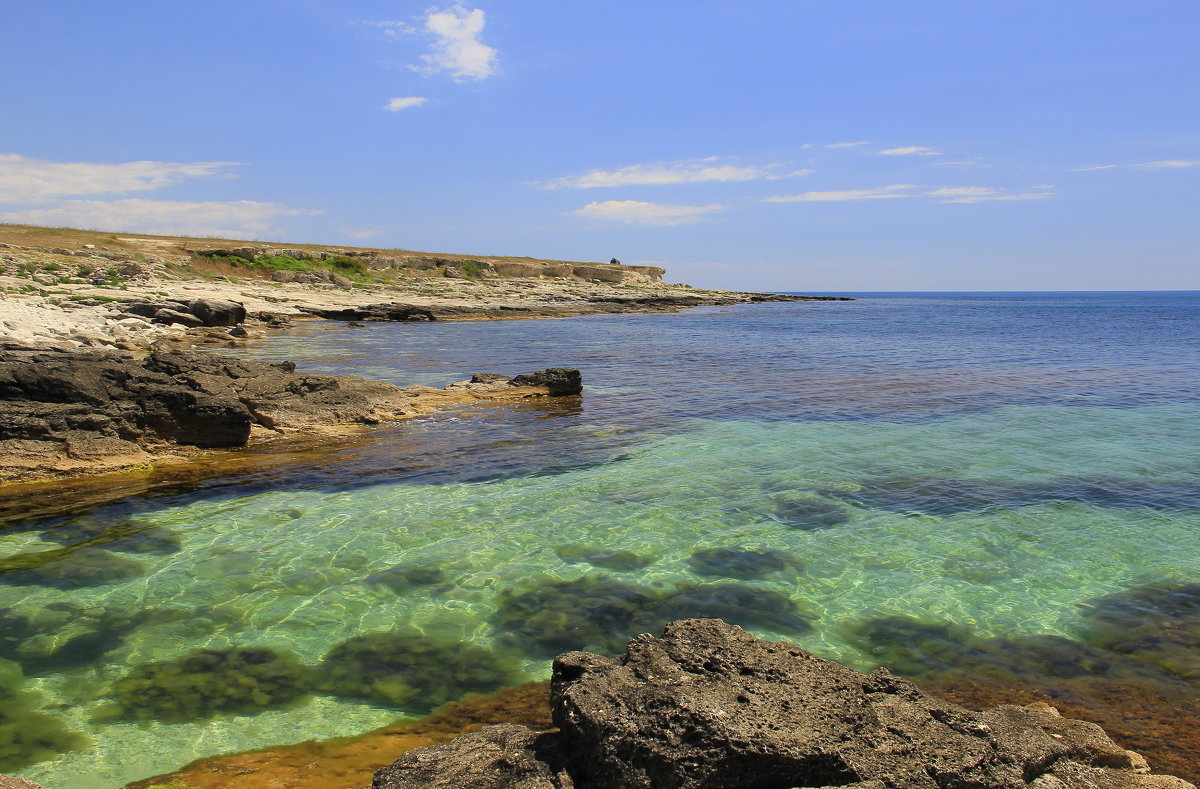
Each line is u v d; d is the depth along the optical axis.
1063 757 4.90
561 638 7.81
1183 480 13.47
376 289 66.69
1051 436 17.12
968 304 142.38
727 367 30.95
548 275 92.12
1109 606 8.61
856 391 23.98
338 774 5.55
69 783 5.45
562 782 4.59
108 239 60.66
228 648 7.55
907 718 4.79
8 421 13.45
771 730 4.46
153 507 11.90
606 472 14.16
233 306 42.94
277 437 16.64
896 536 10.82
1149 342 45.28
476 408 20.62
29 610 8.31
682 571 9.58
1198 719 6.36
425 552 10.14
